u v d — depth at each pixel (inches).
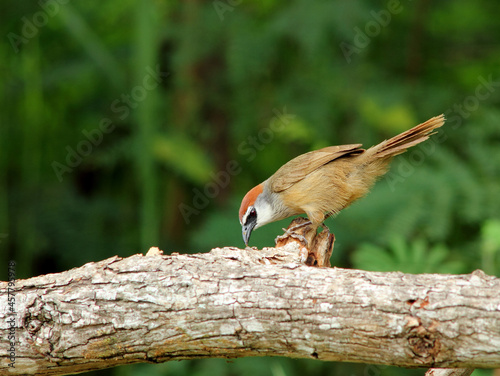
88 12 548.4
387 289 188.9
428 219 406.0
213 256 214.2
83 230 527.5
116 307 205.9
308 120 494.6
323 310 191.5
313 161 377.7
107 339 206.7
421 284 187.9
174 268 208.8
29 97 542.3
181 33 508.4
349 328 188.9
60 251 518.0
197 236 456.8
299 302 193.9
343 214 429.4
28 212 531.2
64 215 531.2
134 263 213.3
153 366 413.1
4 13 513.0
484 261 382.3
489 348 176.9
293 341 195.6
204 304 200.4
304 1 485.7
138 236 533.0
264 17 532.7
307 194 375.2
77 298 208.8
